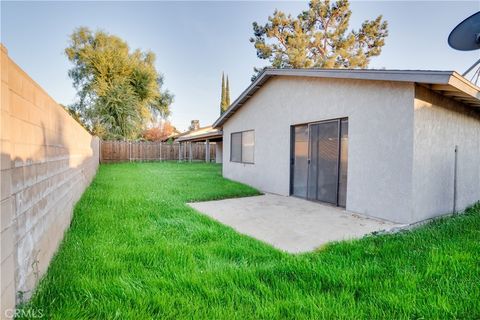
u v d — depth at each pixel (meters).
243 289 2.12
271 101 7.32
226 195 6.53
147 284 2.17
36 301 1.83
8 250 1.54
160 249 2.88
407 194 4.05
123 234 3.38
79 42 21.56
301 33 16.31
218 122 10.31
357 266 2.51
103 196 5.79
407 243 3.19
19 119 1.81
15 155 1.71
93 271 2.33
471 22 4.90
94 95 21.78
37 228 2.16
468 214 4.89
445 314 1.82
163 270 2.41
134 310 1.82
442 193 4.68
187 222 4.00
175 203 5.33
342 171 5.27
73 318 1.71
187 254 2.77
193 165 17.39
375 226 4.05
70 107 21.89
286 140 6.73
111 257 2.65
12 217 1.62
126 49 22.73
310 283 2.22
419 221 4.16
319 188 5.83
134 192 6.43
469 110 5.42
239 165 9.03
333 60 16.11
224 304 1.93
